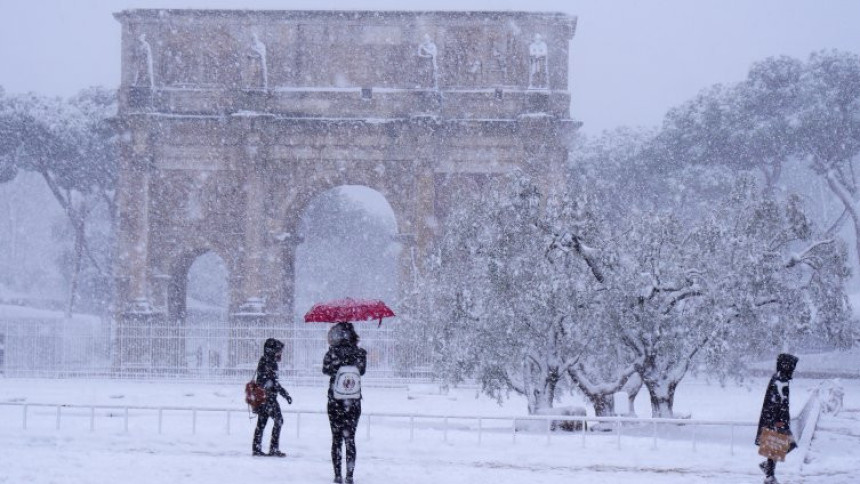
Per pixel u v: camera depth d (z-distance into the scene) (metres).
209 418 38.66
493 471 23.64
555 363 40.38
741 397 63.34
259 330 81.75
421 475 22.59
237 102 86.69
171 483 20.34
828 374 84.50
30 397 55.34
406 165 87.00
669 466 25.06
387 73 88.06
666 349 39.31
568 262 39.69
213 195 87.38
